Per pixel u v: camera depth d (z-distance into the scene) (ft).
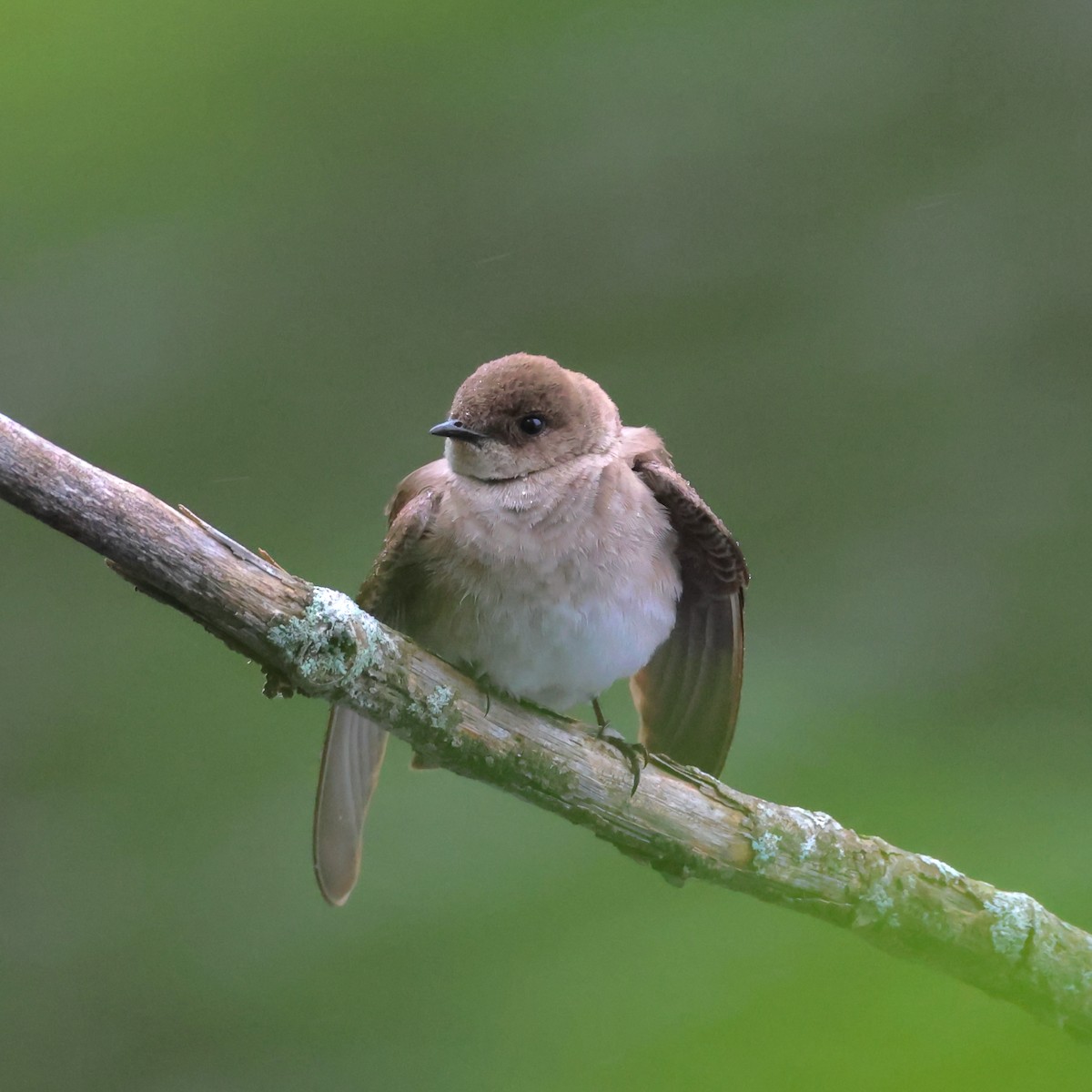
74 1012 34.32
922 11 47.24
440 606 26.45
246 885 36.09
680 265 45.27
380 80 45.39
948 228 45.14
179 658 42.47
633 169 46.21
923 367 43.50
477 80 45.60
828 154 46.34
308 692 22.21
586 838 32.45
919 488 41.65
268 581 21.12
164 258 45.88
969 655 37.40
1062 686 35.91
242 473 43.91
